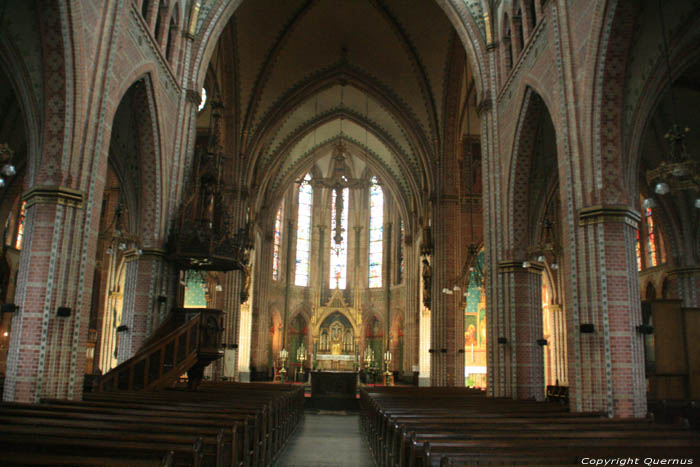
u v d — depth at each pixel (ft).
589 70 44.86
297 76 114.01
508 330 64.34
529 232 67.36
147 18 58.13
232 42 100.01
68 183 42.80
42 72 42.88
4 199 80.89
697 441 25.86
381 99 116.98
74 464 17.10
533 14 61.36
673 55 46.06
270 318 157.38
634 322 42.57
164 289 63.98
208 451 24.70
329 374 94.12
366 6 100.83
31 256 41.50
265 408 39.37
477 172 110.93
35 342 40.29
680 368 57.67
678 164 36.14
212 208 66.13
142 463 16.99
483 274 105.91
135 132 61.82
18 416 29.55
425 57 106.32
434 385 104.78
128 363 54.29
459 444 24.18
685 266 78.54
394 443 32.78
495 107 70.54
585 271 44.14
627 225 43.93
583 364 43.32
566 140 47.39
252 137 112.37
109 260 110.22
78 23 42.75
